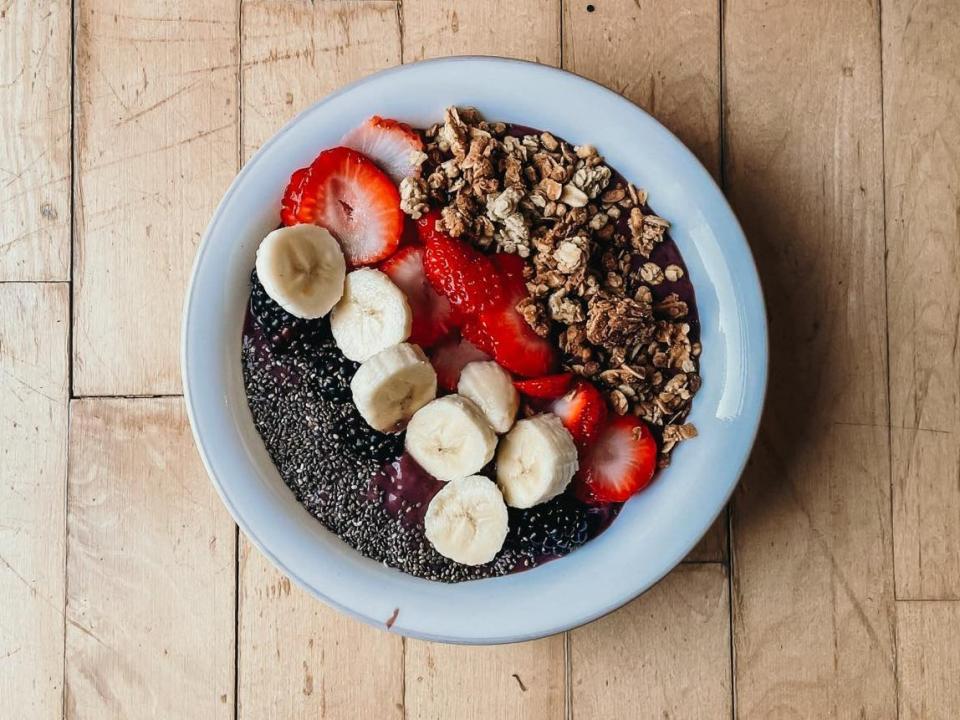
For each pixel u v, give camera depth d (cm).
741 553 52
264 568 52
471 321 47
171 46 52
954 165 52
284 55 52
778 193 52
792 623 52
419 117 48
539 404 47
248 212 47
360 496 48
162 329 52
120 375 52
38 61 52
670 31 52
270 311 47
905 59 52
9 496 52
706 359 47
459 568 48
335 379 47
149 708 52
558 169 47
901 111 52
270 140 47
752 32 52
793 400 52
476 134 47
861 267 52
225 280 47
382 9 52
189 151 52
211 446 47
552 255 47
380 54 52
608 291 47
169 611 52
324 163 47
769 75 52
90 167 52
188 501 52
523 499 47
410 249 47
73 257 52
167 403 52
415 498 47
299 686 52
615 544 48
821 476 52
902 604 52
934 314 52
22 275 52
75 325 52
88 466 52
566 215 47
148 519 52
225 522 52
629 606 52
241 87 52
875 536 52
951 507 52
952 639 52
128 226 52
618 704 52
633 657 52
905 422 52
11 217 52
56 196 52
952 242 52
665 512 47
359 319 47
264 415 48
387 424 47
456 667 52
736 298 47
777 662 52
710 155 52
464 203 47
